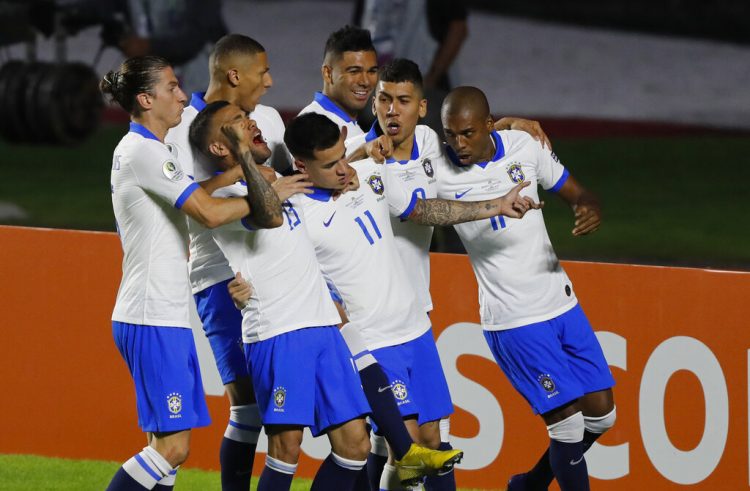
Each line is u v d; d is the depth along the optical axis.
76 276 19.39
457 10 32.25
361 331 15.39
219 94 16.55
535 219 16.22
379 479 16.53
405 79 15.37
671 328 17.19
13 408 19.91
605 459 17.66
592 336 16.48
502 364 16.61
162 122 14.97
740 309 16.78
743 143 51.47
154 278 14.98
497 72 63.66
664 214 40.69
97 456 19.58
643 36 69.69
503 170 16.12
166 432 15.15
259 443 19.02
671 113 56.72
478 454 18.25
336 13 74.00
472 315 18.08
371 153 15.23
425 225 16.05
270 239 14.62
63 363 19.61
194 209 14.26
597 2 73.62
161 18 36.53
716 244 36.66
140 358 15.06
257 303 14.73
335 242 15.24
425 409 15.73
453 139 15.62
